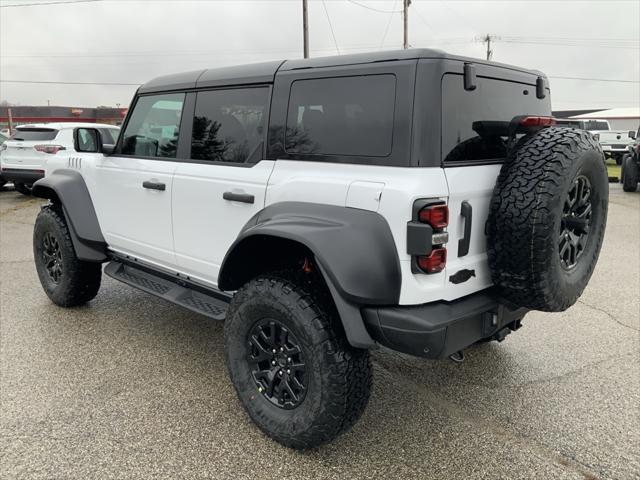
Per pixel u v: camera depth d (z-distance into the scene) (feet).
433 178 7.59
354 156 8.29
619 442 9.23
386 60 8.05
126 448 8.91
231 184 10.05
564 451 8.98
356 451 8.93
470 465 8.59
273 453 8.82
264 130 9.69
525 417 10.02
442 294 7.92
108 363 12.03
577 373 11.81
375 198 7.75
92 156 14.15
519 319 10.14
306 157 8.98
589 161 8.30
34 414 9.89
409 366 12.15
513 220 7.83
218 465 8.51
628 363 12.28
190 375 11.50
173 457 8.68
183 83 11.43
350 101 8.41
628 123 117.60
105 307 15.69
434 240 7.48
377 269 7.56
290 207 8.77
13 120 151.02
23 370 11.66
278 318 8.61
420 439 9.29
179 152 11.46
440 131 7.74
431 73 7.70
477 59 8.63
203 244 10.91
